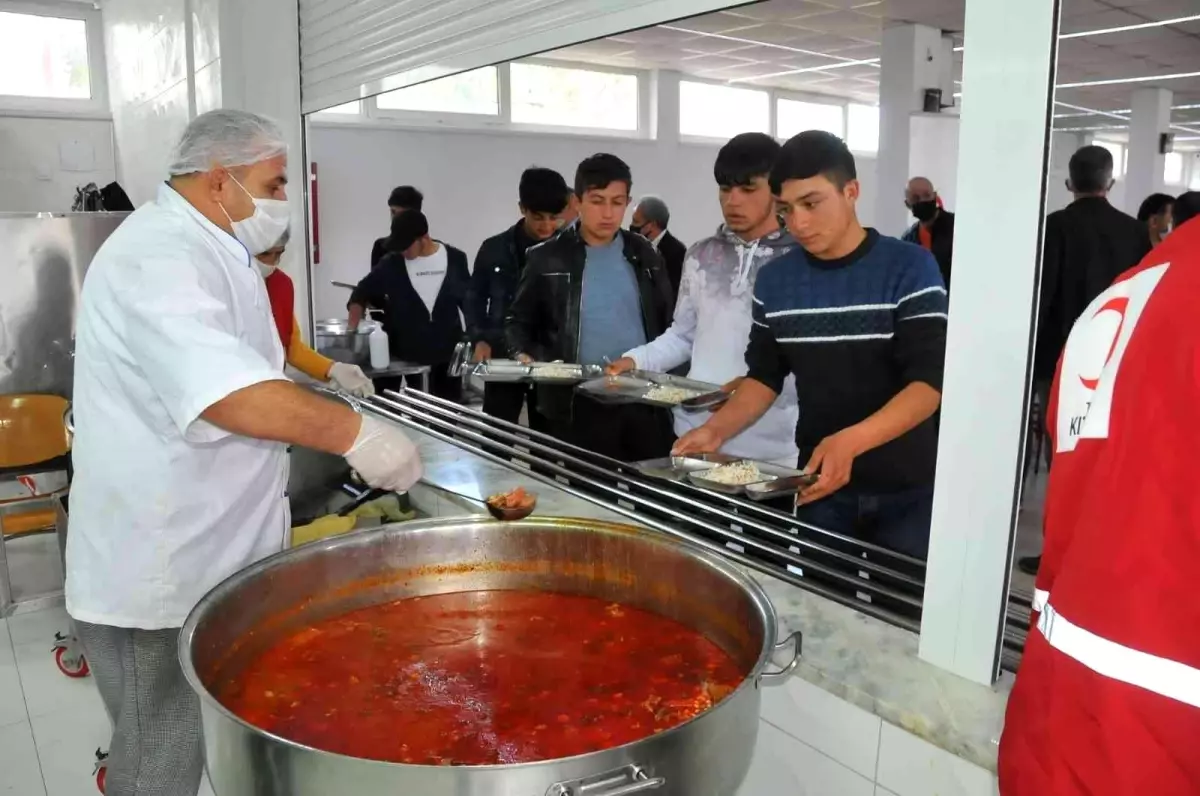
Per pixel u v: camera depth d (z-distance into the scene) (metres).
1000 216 1.09
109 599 1.58
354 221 4.47
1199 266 0.68
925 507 1.45
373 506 2.19
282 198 1.68
